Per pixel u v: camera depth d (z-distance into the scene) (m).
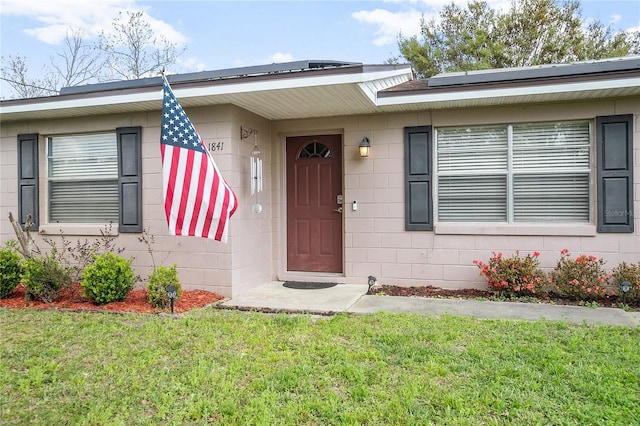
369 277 6.91
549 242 6.58
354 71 5.39
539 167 6.74
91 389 3.54
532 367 3.75
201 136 6.70
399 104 6.55
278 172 7.92
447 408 3.11
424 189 7.07
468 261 6.91
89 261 6.83
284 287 7.28
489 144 6.93
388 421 2.99
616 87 5.63
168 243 6.94
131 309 5.88
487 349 4.16
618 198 6.30
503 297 6.33
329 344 4.39
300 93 5.92
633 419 2.93
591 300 6.12
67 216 7.83
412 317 5.28
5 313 5.77
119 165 7.24
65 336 4.79
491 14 20.45
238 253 6.75
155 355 4.18
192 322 5.19
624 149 6.27
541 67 6.86
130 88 6.38
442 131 7.12
